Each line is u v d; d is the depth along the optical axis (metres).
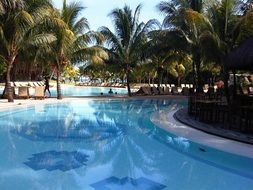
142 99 25.91
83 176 6.68
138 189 6.04
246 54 10.68
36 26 18.81
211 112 12.20
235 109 11.87
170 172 7.04
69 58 23.44
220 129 10.63
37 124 12.97
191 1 22.89
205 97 15.78
